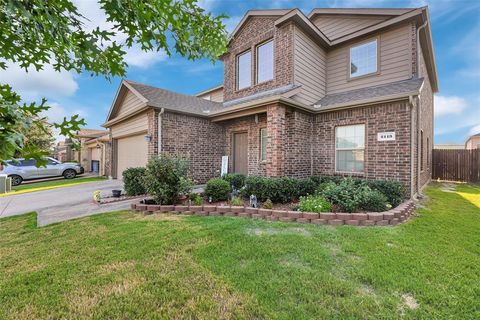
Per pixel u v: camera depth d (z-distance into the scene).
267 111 7.38
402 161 6.68
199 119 9.57
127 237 3.86
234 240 3.64
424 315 2.07
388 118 6.95
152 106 8.27
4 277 2.71
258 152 8.87
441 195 8.05
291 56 8.24
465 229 4.26
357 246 3.40
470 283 2.52
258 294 2.33
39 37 1.44
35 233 4.26
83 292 2.41
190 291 2.40
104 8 1.55
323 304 2.19
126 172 7.93
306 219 4.64
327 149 8.27
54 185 11.41
